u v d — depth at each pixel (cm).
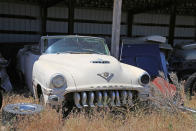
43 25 1100
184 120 401
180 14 1370
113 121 388
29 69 555
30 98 484
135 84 428
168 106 433
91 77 399
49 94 378
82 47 521
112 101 409
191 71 738
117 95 411
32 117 343
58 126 352
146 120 394
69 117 385
